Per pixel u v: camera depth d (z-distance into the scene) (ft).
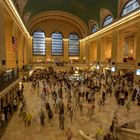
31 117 34.42
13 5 60.23
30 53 143.13
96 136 26.37
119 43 93.56
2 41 45.47
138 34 74.54
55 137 28.91
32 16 126.11
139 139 23.34
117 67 92.63
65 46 155.43
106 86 64.34
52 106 45.70
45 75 92.79
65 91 60.49
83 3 115.55
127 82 67.10
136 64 75.15
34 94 60.34
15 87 52.08
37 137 28.86
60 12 134.92
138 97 46.65
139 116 37.42
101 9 107.96
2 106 35.53
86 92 50.19
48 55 151.12
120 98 45.68
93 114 36.81
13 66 65.92
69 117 37.96
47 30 149.07
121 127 27.55
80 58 160.35
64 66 126.52
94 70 117.80
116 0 89.86
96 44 138.51
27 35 127.85
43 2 114.01
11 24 65.31
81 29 153.28
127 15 80.84
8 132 30.68
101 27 116.37
